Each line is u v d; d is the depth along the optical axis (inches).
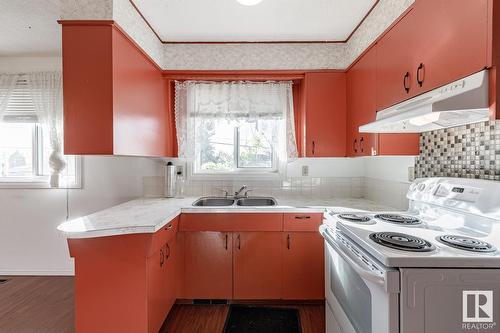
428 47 51.9
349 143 92.7
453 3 45.2
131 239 62.3
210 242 88.0
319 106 95.4
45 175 114.9
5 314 85.1
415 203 69.2
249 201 104.7
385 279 37.9
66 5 63.9
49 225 111.7
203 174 109.6
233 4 73.4
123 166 110.1
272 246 87.3
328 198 107.1
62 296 95.9
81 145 63.9
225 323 80.0
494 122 53.4
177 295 87.7
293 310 86.7
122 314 62.5
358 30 85.0
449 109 41.5
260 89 100.6
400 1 62.0
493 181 50.4
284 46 96.0
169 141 101.1
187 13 77.6
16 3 75.6
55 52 106.6
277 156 111.0
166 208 82.3
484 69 39.0
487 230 48.8
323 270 87.3
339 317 59.0
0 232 111.8
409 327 37.4
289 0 71.7
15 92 108.8
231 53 96.0
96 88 63.8
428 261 37.7
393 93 64.4
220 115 100.2
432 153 70.1
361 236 48.8
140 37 78.2
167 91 99.8
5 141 113.4
